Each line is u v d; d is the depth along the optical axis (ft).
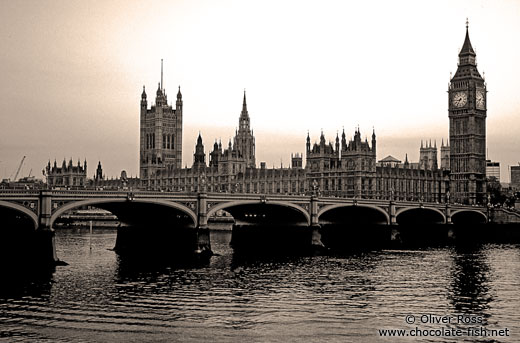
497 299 381.19
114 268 489.67
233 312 340.59
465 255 624.18
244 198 612.29
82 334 295.89
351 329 311.06
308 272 482.28
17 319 319.68
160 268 495.41
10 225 525.34
